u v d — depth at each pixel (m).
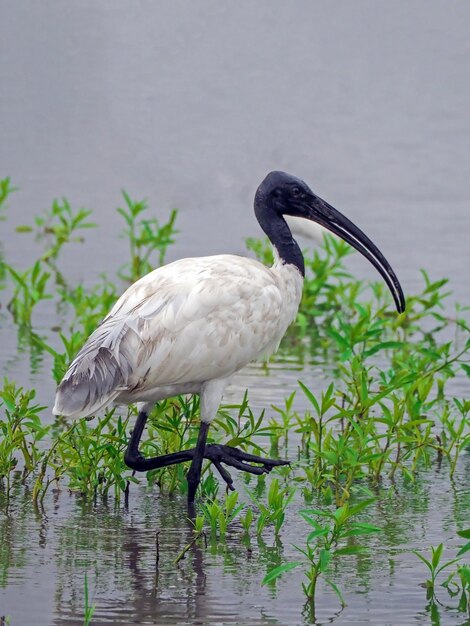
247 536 9.78
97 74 28.17
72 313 16.97
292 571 9.03
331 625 8.09
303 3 30.48
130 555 9.29
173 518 10.20
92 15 29.97
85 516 10.20
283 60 28.84
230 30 29.94
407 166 24.02
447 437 12.38
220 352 10.55
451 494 10.80
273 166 24.22
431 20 30.25
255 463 11.61
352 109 26.89
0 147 25.17
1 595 8.48
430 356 13.12
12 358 14.59
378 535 9.80
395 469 11.36
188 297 10.45
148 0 30.45
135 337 10.27
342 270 19.22
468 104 27.00
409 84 27.94
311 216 11.99
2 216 21.88
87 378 10.21
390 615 8.27
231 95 27.45
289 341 16.03
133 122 26.23
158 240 18.44
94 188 23.45
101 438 11.34
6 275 18.73
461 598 8.57
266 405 13.10
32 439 11.96
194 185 23.52
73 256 19.83
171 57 28.70
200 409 10.80
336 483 10.55
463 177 23.47
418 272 18.69
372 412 13.10
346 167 23.98
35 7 29.72
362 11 30.44
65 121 26.17
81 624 8.05
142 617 8.17
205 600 8.46
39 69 27.98
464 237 20.42
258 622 8.13
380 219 21.23
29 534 9.71
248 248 19.55
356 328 12.87
